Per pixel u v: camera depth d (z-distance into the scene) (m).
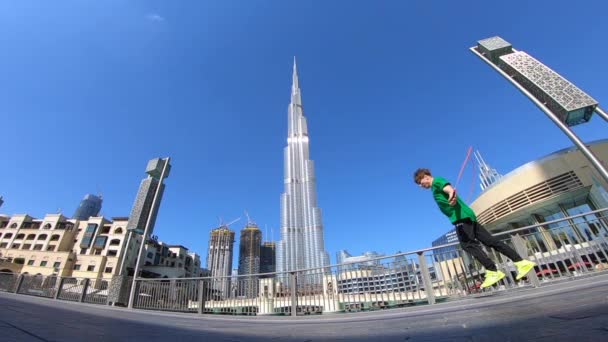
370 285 7.65
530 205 36.34
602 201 31.17
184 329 4.20
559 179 34.22
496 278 3.56
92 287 12.63
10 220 75.75
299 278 8.65
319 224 153.88
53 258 65.88
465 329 2.63
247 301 9.15
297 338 3.11
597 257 6.70
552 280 6.48
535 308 3.27
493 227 42.62
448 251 7.23
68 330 2.99
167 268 76.31
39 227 74.56
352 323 4.41
